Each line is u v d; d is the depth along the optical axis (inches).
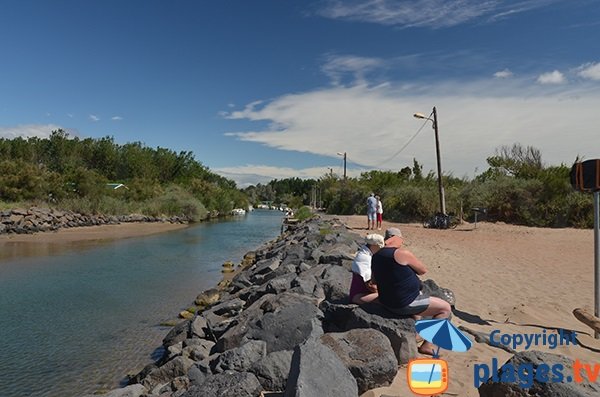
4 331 397.7
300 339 246.5
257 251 898.1
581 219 1033.5
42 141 2551.7
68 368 318.7
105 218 1592.0
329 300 279.6
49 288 565.6
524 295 357.1
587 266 489.1
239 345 256.2
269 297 345.7
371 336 206.5
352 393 167.2
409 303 230.4
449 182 1493.6
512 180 1190.3
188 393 183.2
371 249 265.3
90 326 414.3
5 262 753.0
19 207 1392.7
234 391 178.9
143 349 356.8
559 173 1150.3
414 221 1262.3
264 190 5930.1
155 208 1916.8
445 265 487.2
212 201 2576.3
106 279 626.8
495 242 713.0
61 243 1021.2
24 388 287.6
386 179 1936.5
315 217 1446.9
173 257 856.3
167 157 2997.0
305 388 159.2
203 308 448.8
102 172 2632.9
